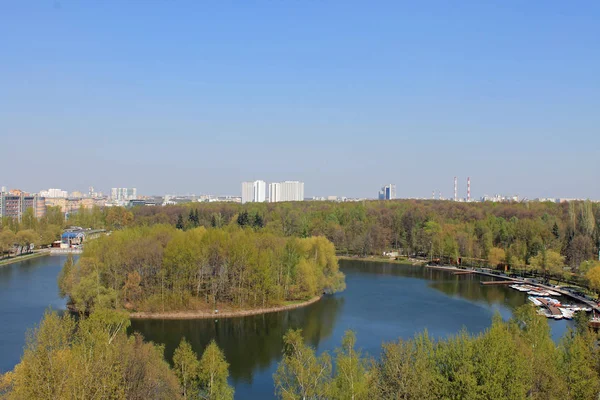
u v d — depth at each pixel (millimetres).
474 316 155000
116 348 65250
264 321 146875
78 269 153500
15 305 158250
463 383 58219
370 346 121562
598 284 169375
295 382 73750
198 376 75000
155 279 158250
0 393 59344
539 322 83562
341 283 190750
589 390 61938
